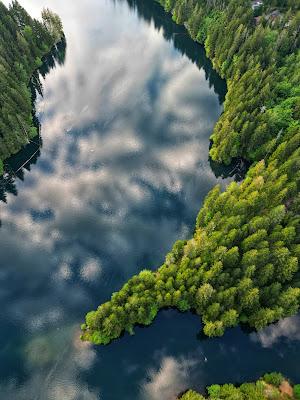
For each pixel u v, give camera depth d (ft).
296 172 294.87
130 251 311.88
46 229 332.19
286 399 221.05
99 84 494.59
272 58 427.74
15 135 387.14
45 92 483.92
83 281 294.46
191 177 372.58
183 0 581.12
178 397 235.40
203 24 546.26
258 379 240.53
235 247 244.42
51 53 556.51
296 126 334.03
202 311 255.50
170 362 250.57
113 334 253.03
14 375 248.32
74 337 262.67
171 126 431.43
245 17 486.79
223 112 429.38
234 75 450.71
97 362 251.60
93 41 580.71
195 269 247.29
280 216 260.21
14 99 411.75
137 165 386.52
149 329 262.47
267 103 378.73
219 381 241.14
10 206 352.90
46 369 250.16
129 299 245.45
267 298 244.63
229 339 258.57
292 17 506.48
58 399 238.48
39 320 273.33
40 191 364.79
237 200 295.69
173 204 347.97
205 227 291.99
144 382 242.78
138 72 517.14
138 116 445.37
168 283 248.73
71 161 392.47
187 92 483.51
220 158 371.35
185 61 541.34
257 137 346.33
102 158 394.52
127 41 580.71
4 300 285.23
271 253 247.91
